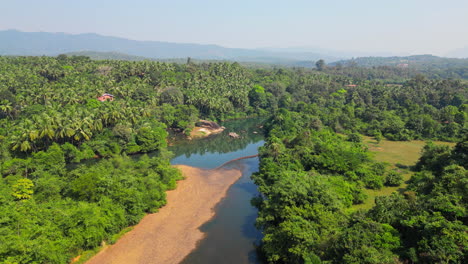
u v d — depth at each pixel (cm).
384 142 9875
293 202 4094
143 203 5241
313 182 4625
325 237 3428
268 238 3856
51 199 4888
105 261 4022
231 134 11475
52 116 7762
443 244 2645
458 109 12000
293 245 3509
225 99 14200
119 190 5019
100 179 5047
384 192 5581
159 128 9869
